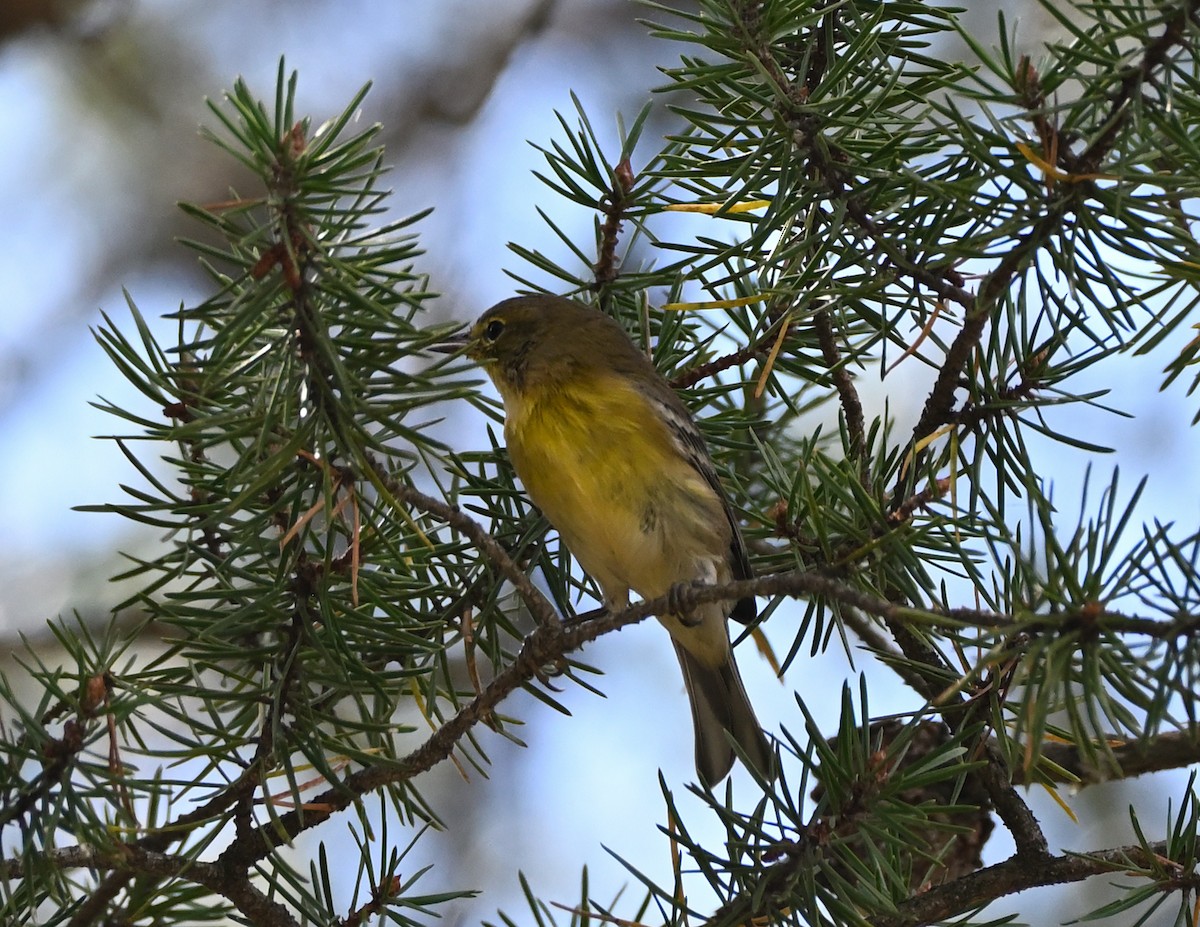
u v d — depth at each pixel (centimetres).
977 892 775
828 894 708
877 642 956
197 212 662
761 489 1223
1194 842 738
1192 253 700
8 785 706
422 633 860
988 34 1589
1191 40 657
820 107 766
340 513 749
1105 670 622
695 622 1105
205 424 699
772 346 969
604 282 974
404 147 1878
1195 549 577
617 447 1054
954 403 805
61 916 771
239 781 747
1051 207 702
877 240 767
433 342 726
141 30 1822
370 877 758
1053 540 606
